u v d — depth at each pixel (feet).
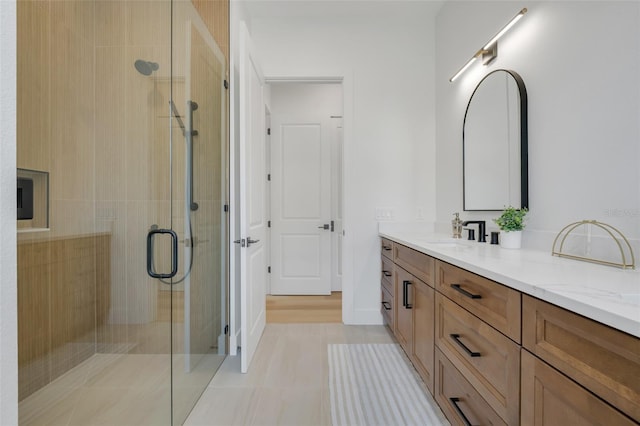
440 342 4.83
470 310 3.88
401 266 7.04
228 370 6.54
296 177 12.85
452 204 8.32
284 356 7.14
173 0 5.56
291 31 9.18
